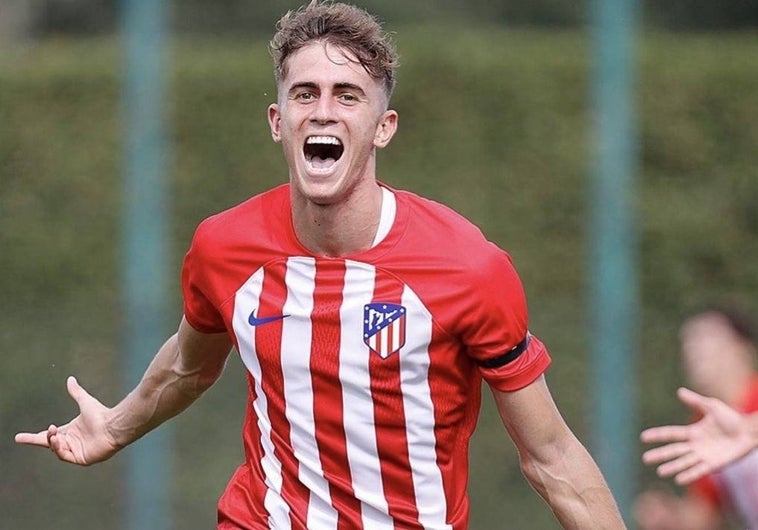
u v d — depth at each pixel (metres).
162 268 29.31
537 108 30.53
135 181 28.81
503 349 12.04
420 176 30.52
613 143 28.47
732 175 30.61
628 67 28.77
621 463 28.34
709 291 30.17
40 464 29.50
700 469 12.09
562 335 29.61
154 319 28.69
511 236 30.22
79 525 29.41
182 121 30.38
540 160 30.36
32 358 29.52
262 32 32.81
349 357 12.05
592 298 29.20
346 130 11.72
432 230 12.11
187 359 13.79
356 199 11.93
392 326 11.94
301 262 12.18
